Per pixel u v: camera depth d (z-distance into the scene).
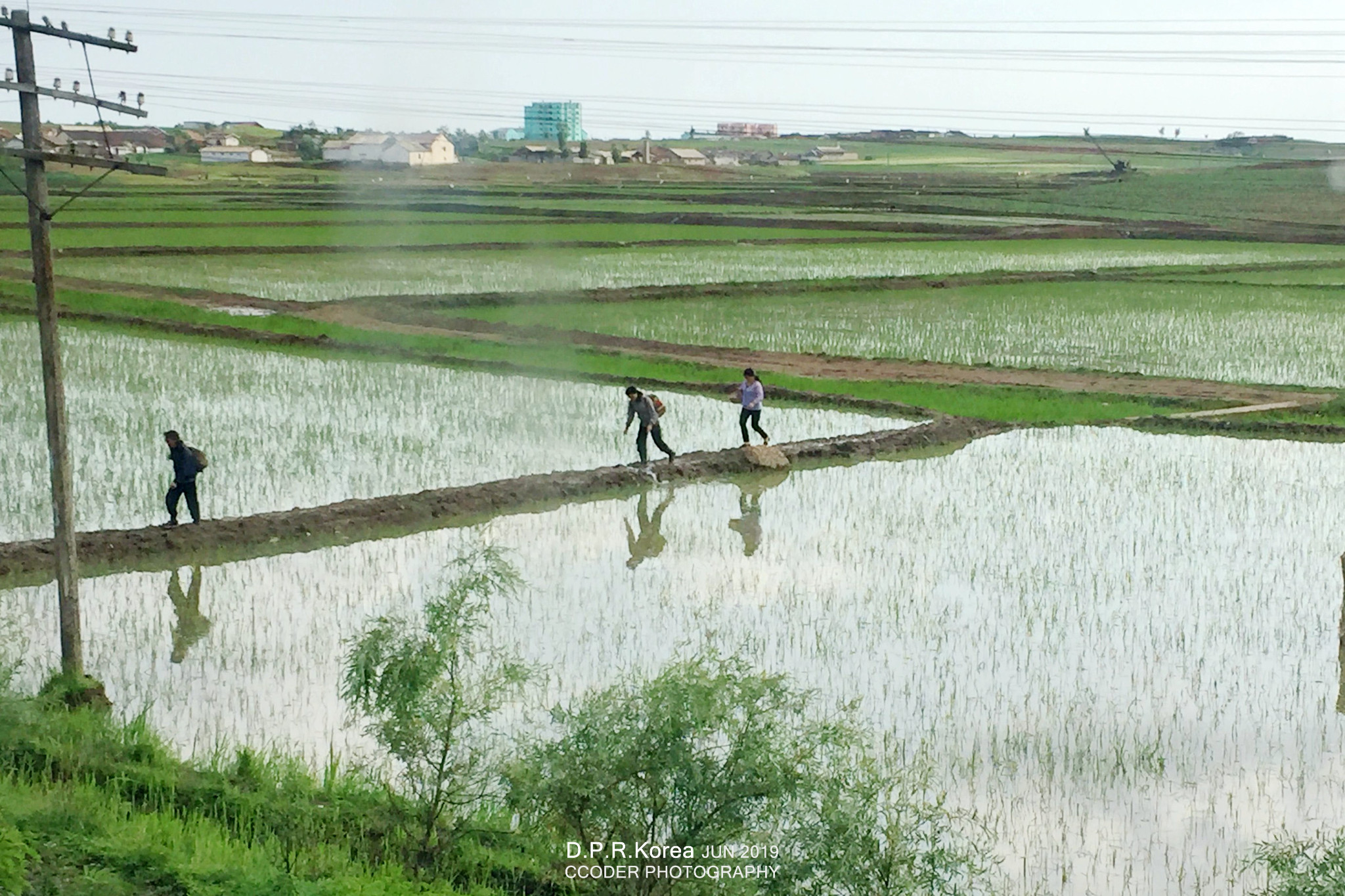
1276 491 25.70
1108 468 27.70
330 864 10.63
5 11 13.81
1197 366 38.78
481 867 11.09
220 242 67.81
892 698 15.49
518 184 124.06
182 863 9.95
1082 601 19.20
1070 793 13.17
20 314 44.81
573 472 25.41
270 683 15.62
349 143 158.38
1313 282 60.56
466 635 13.03
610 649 16.80
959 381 36.53
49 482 24.12
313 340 39.97
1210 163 163.12
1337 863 10.16
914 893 10.49
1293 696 15.80
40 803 10.80
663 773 10.01
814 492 25.69
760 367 38.25
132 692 15.30
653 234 79.00
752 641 17.30
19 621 17.72
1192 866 11.81
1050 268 64.62
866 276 58.16
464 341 39.97
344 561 20.70
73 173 109.00
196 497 21.25
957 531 22.84
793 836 10.09
